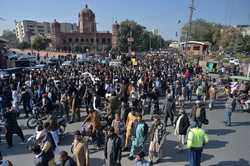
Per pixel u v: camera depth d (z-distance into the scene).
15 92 18.09
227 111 17.33
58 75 25.98
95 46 123.62
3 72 28.09
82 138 9.67
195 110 13.86
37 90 18.36
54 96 18.03
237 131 16.27
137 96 18.91
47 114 15.00
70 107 17.59
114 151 9.88
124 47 113.69
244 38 76.75
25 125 16.58
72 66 37.81
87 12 142.12
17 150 13.04
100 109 17.89
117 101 15.60
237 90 24.06
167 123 17.09
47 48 119.56
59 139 13.63
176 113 18.55
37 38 115.81
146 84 21.97
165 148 13.42
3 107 17.08
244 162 12.09
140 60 56.28
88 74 26.88
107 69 32.69
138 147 11.91
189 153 11.49
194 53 81.94
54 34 126.94
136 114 12.79
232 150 13.40
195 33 118.62
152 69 35.66
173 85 22.81
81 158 9.39
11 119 13.24
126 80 21.70
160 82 23.88
